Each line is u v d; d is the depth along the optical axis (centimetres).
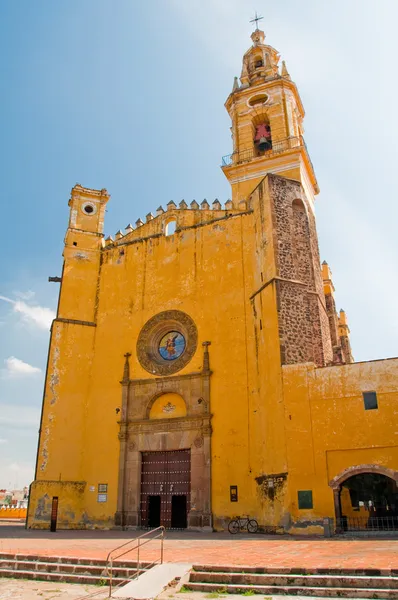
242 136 3466
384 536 1856
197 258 3047
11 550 1484
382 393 2081
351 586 974
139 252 3256
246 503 2400
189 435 2647
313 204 3319
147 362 2927
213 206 3188
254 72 3803
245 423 2538
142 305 3105
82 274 3275
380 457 2012
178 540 1903
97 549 1532
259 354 2562
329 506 2022
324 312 2825
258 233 2836
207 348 2783
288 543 1681
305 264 2761
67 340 3078
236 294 2827
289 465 2152
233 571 1085
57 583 1167
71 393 2972
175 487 2638
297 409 2214
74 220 3400
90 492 2772
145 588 1005
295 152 3136
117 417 2883
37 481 2755
